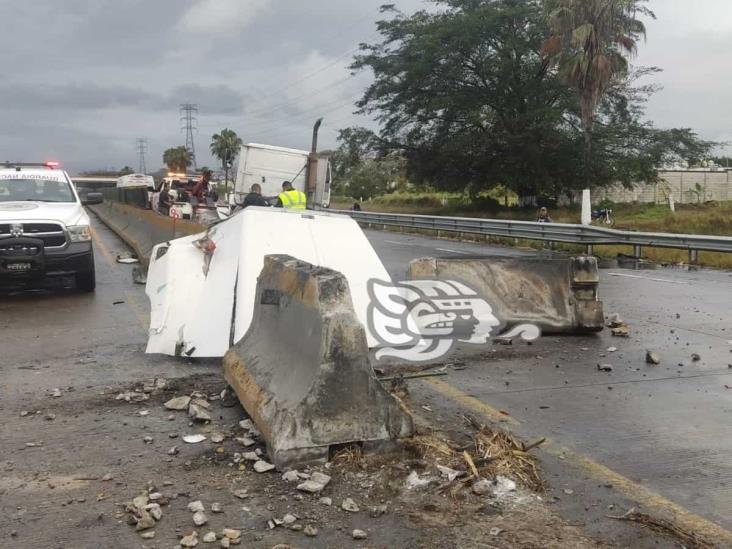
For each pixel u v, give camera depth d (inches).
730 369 260.5
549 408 212.5
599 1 1156.5
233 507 144.2
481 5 1699.1
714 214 1213.7
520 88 1663.4
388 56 1815.9
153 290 311.7
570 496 150.9
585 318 321.1
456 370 257.6
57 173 500.1
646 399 222.4
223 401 212.8
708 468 166.9
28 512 142.6
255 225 309.1
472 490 151.2
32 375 249.4
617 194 1985.7
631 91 1615.4
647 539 132.3
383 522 138.3
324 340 164.7
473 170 1749.5
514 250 842.2
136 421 197.9
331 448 164.7
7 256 415.2
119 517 140.5
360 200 2667.3
